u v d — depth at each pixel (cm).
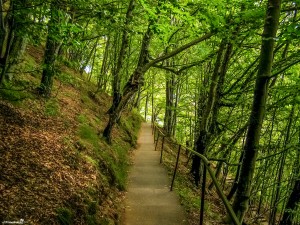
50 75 589
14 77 925
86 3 538
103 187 758
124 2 1125
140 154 1540
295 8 799
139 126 2859
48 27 518
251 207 1541
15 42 789
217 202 1160
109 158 1014
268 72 602
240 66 1354
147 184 996
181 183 1086
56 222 475
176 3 845
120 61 1548
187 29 1190
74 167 705
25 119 796
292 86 954
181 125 2866
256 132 616
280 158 1300
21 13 476
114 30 693
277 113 1290
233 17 874
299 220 1305
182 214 757
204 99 1603
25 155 616
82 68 2138
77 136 927
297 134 1317
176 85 2570
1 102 785
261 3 953
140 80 1279
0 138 633
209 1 877
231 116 1441
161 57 1262
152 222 698
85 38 1062
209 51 1344
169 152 1833
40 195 517
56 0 508
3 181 504
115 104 1645
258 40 1076
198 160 1261
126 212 748
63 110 1095
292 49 1277
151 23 960
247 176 628
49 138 756
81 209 570
